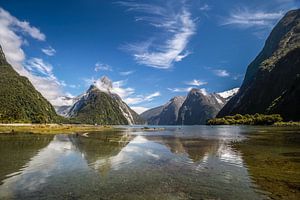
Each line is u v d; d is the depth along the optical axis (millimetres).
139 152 37969
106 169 25578
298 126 136375
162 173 23453
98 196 17344
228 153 35156
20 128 119000
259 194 17078
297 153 34500
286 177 21266
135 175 22828
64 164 28359
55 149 42156
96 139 64562
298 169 24234
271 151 36594
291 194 16953
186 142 53812
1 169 25734
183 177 21844
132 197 17094
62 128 127562
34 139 63656
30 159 31719
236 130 108062
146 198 16859
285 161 28500
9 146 46719
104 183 20359
